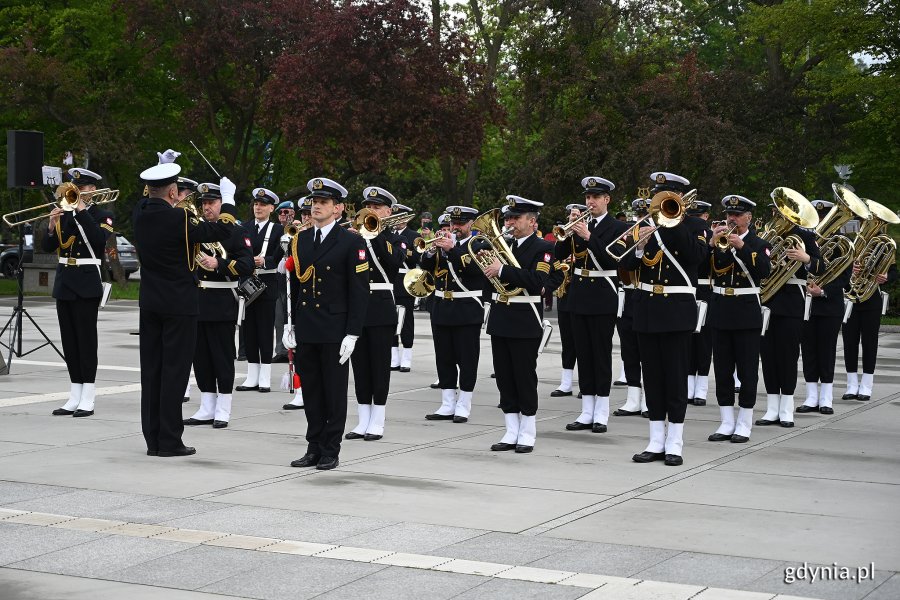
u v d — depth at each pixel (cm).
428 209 4331
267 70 3312
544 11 3459
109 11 3431
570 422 1205
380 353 1081
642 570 637
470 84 3291
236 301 1152
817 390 1305
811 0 3116
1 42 3519
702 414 1275
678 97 3130
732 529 734
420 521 749
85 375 1188
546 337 1060
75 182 1193
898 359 1939
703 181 2944
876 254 1377
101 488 845
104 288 1190
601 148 3175
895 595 593
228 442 1052
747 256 1067
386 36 3055
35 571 636
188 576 626
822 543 700
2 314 2608
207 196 1155
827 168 3528
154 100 3619
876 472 931
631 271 991
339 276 934
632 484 877
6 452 987
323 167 3159
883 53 3016
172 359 977
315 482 872
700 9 4044
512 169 4056
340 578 621
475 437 1097
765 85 3275
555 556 665
